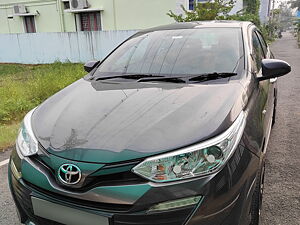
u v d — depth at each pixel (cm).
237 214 169
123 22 1396
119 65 303
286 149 379
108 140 175
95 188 163
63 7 1580
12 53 1506
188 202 156
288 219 248
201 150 163
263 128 239
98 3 1445
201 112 189
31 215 193
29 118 231
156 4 1287
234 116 189
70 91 263
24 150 201
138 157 162
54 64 1295
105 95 238
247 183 177
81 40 1295
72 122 202
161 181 159
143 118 190
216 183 160
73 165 168
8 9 1775
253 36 326
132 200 156
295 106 569
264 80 276
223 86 228
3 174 341
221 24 327
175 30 330
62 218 175
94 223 164
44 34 1377
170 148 163
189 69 267
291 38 3841
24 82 862
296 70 1019
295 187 292
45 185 178
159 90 233
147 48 312
